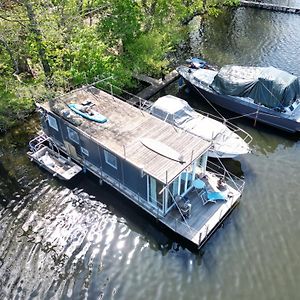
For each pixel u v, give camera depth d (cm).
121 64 2789
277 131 2655
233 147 2330
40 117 2461
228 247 1873
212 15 4328
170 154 1939
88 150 2197
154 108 2508
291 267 1781
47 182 2244
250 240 1905
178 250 1864
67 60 2672
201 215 1964
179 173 1817
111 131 2112
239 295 1670
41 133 2556
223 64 3428
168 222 1927
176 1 3148
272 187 2206
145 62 2902
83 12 2945
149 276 1752
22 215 2047
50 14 2486
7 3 2512
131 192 2102
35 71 2952
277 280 1727
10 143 2527
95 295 1675
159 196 1922
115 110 2294
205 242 1897
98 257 1839
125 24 2720
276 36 3903
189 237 1850
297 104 2678
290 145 2534
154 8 3027
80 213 2056
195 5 3675
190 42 3834
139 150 1970
